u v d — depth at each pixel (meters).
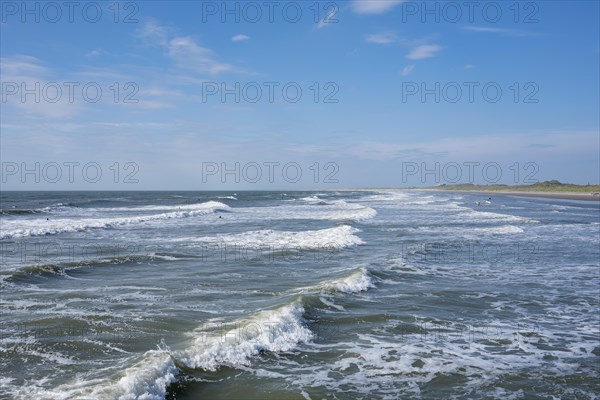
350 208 50.47
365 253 18.55
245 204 62.19
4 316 9.48
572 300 11.80
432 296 11.95
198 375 6.93
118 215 38.16
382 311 10.46
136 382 6.17
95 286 12.38
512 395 6.58
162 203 59.44
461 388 6.79
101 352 7.61
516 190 158.75
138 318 9.43
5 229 24.03
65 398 5.74
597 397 6.55
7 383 6.34
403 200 79.06
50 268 13.91
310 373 7.21
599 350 8.37
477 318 10.20
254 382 6.83
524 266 16.39
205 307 10.34
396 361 7.75
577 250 20.05
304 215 38.94
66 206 47.91
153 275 13.90
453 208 51.88
